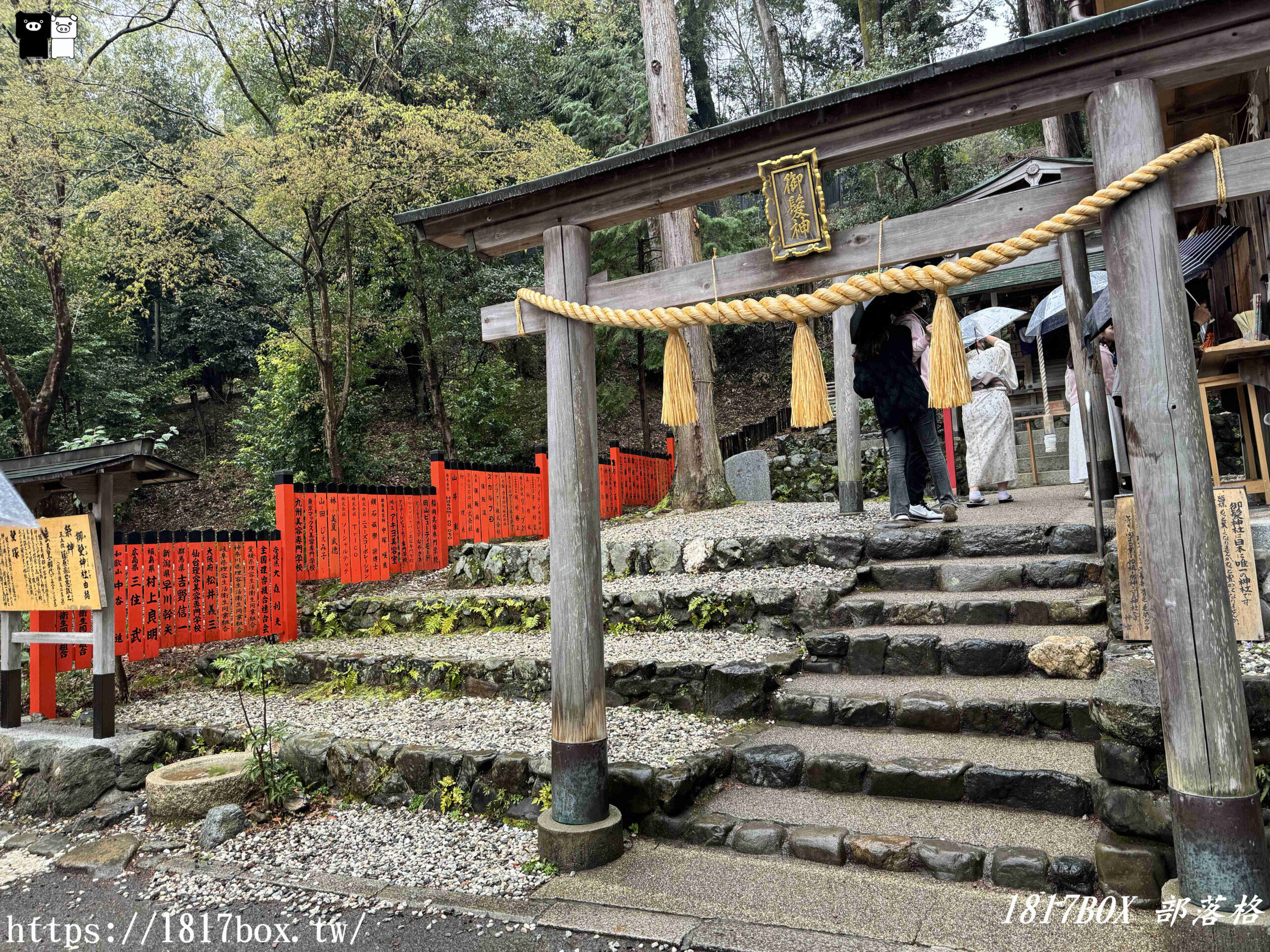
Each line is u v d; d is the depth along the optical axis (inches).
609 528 346.0
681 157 122.0
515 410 603.2
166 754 192.7
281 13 402.3
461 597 271.7
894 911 103.1
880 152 112.5
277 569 271.4
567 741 129.1
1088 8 210.2
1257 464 198.5
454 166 391.9
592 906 112.8
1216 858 87.2
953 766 127.9
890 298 224.4
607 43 655.1
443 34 523.8
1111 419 207.8
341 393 463.5
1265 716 104.7
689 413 126.0
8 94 313.6
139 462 190.7
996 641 159.8
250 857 142.6
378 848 141.3
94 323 578.2
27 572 198.4
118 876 141.5
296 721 196.4
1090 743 133.0
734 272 122.1
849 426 298.8
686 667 174.6
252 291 709.9
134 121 403.5
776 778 140.5
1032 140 754.8
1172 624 91.0
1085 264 212.5
